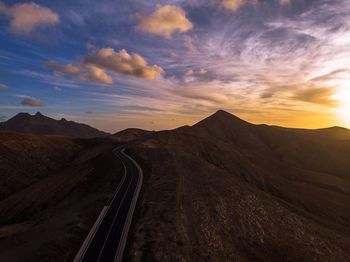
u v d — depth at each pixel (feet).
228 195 149.69
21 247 83.97
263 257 99.04
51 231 96.02
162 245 82.89
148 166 198.49
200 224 110.01
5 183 263.90
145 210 110.42
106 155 265.75
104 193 143.64
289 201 234.17
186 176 169.58
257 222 127.34
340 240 134.82
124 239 90.74
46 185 216.33
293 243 114.62
